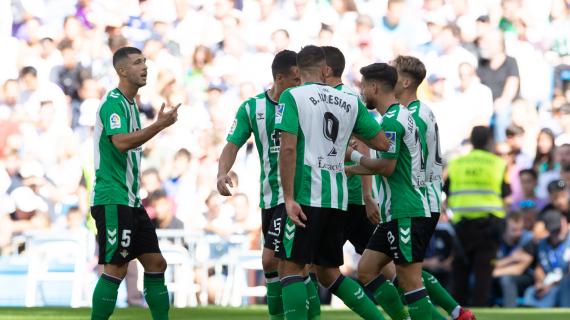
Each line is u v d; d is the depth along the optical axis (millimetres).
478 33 55094
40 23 56125
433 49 55844
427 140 23172
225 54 55969
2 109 52344
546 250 43031
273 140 24094
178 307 39750
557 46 56750
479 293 40938
